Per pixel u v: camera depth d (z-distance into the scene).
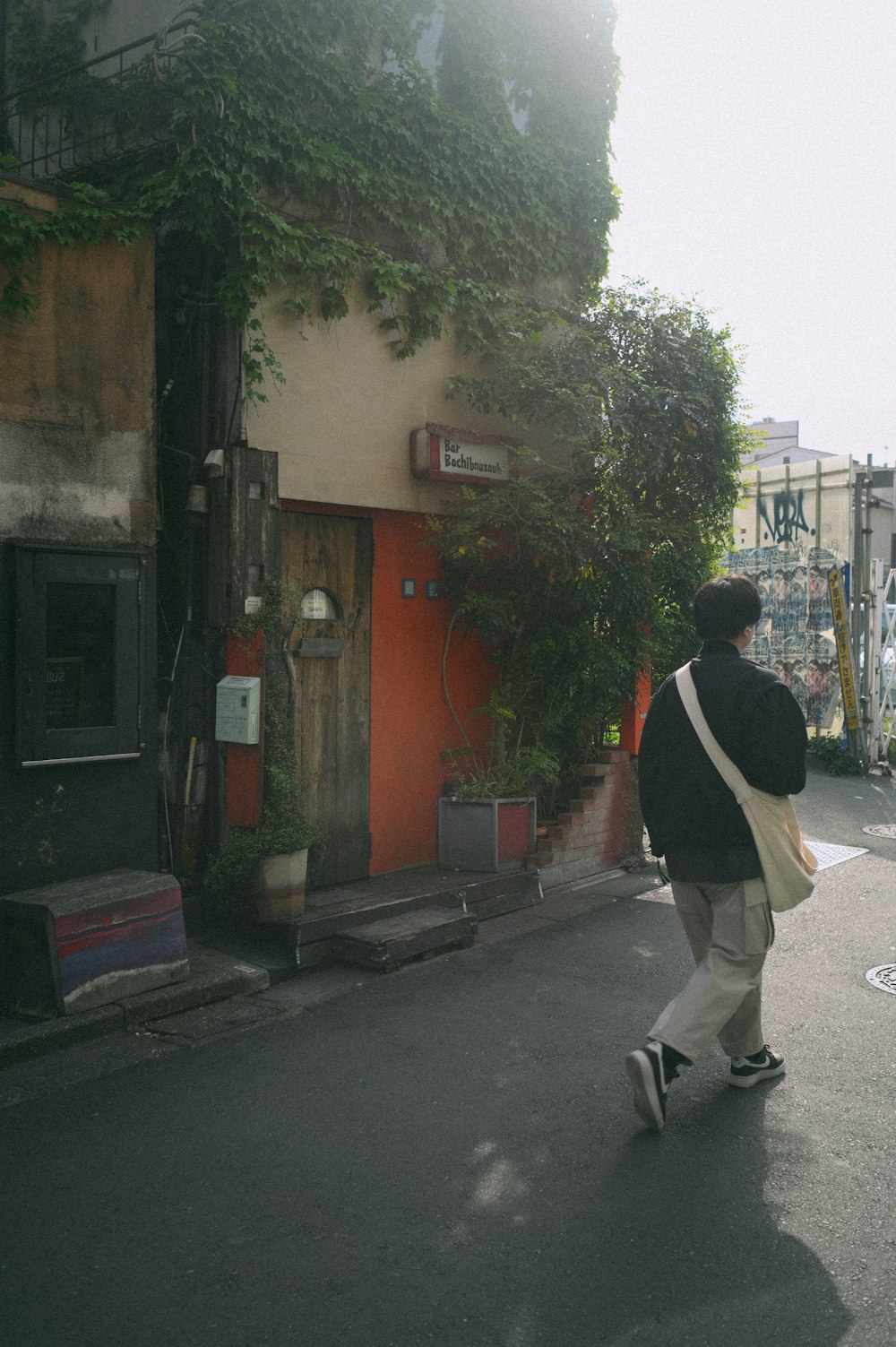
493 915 6.93
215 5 6.16
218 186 5.93
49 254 5.23
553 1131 3.77
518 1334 2.63
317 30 6.54
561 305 8.43
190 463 6.24
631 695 8.26
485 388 7.57
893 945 6.09
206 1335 2.65
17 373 5.12
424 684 7.83
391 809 7.59
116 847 5.56
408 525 7.68
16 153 8.05
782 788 3.69
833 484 14.54
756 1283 2.83
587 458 8.12
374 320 7.08
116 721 5.51
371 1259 2.97
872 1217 3.16
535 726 8.12
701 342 8.34
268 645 6.07
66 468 5.33
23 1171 3.53
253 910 6.05
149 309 5.68
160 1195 3.36
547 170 8.26
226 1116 3.95
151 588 5.69
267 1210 3.26
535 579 7.61
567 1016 4.98
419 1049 4.59
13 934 4.91
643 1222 3.14
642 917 6.89
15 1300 2.81
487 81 7.84
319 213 6.72
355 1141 3.72
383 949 5.68
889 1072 4.27
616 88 8.92
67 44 7.86
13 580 5.10
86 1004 4.82
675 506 8.59
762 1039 4.15
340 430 6.87
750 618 3.93
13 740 5.11
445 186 7.45
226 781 6.16
